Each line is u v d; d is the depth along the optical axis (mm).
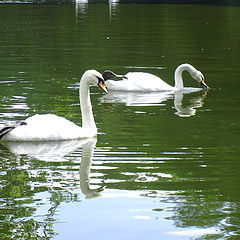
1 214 8992
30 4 59438
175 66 24281
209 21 45844
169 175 10836
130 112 16219
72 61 24516
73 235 8375
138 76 20156
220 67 24016
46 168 11141
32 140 12914
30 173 10852
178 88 20156
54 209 9219
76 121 14812
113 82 20031
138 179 10562
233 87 20062
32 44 29609
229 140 13258
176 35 35750
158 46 30375
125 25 41000
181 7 62156
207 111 16406
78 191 9953
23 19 43750
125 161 11648
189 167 11320
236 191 10039
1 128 12656
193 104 17438
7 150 12312
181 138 13422
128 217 8953
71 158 11797
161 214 9094
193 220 8875
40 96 17609
